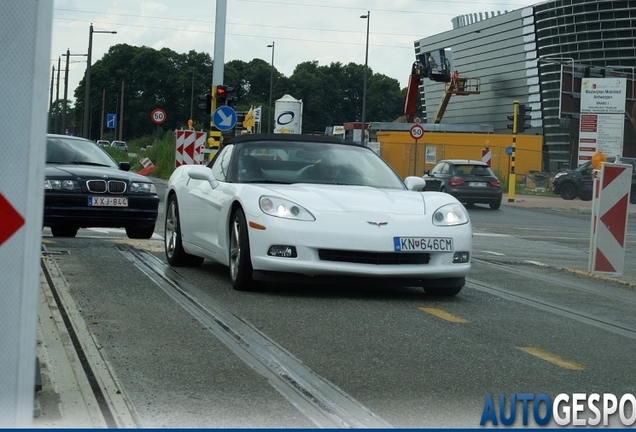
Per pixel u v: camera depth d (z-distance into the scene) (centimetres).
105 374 544
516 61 6962
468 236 898
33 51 302
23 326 305
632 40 6325
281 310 797
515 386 555
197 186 1040
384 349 648
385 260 867
